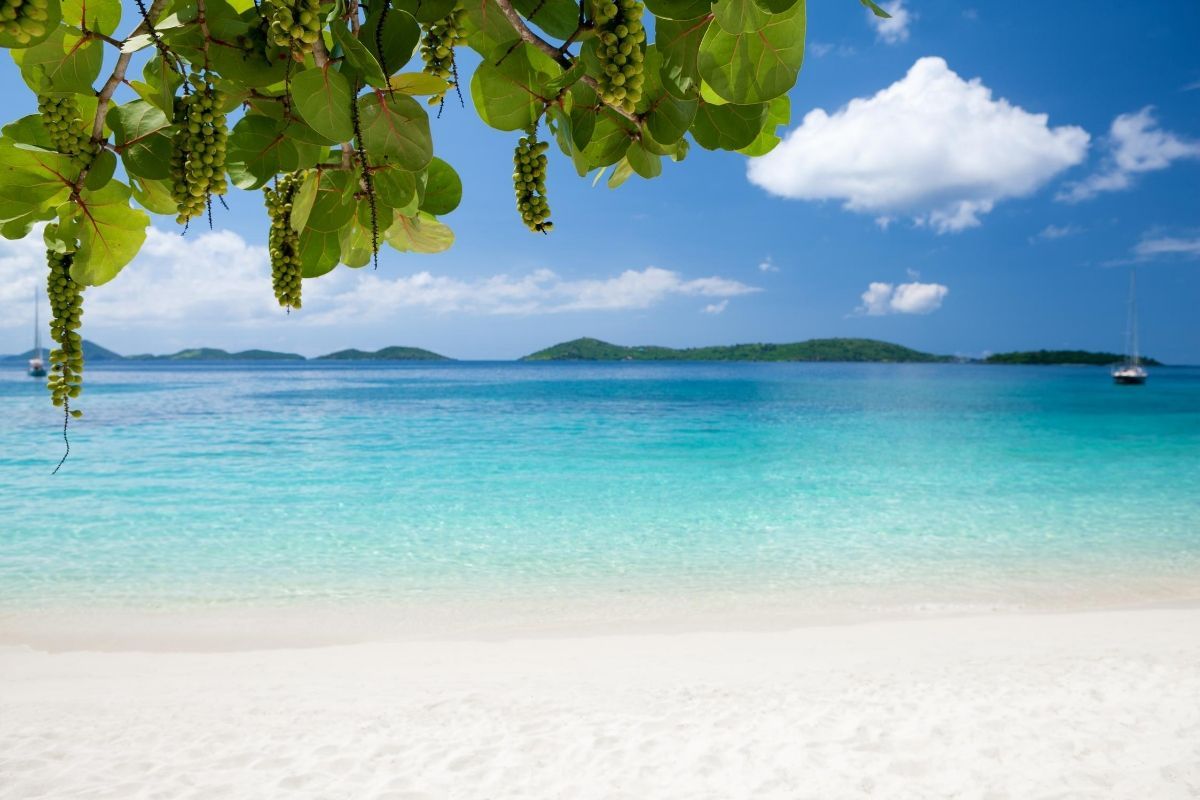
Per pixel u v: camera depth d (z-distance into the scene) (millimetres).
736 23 1302
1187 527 16125
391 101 1435
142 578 12664
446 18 1493
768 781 5809
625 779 5891
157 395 68375
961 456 27359
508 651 9164
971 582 12398
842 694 7496
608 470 24203
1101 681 7598
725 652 9023
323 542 15102
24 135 1456
